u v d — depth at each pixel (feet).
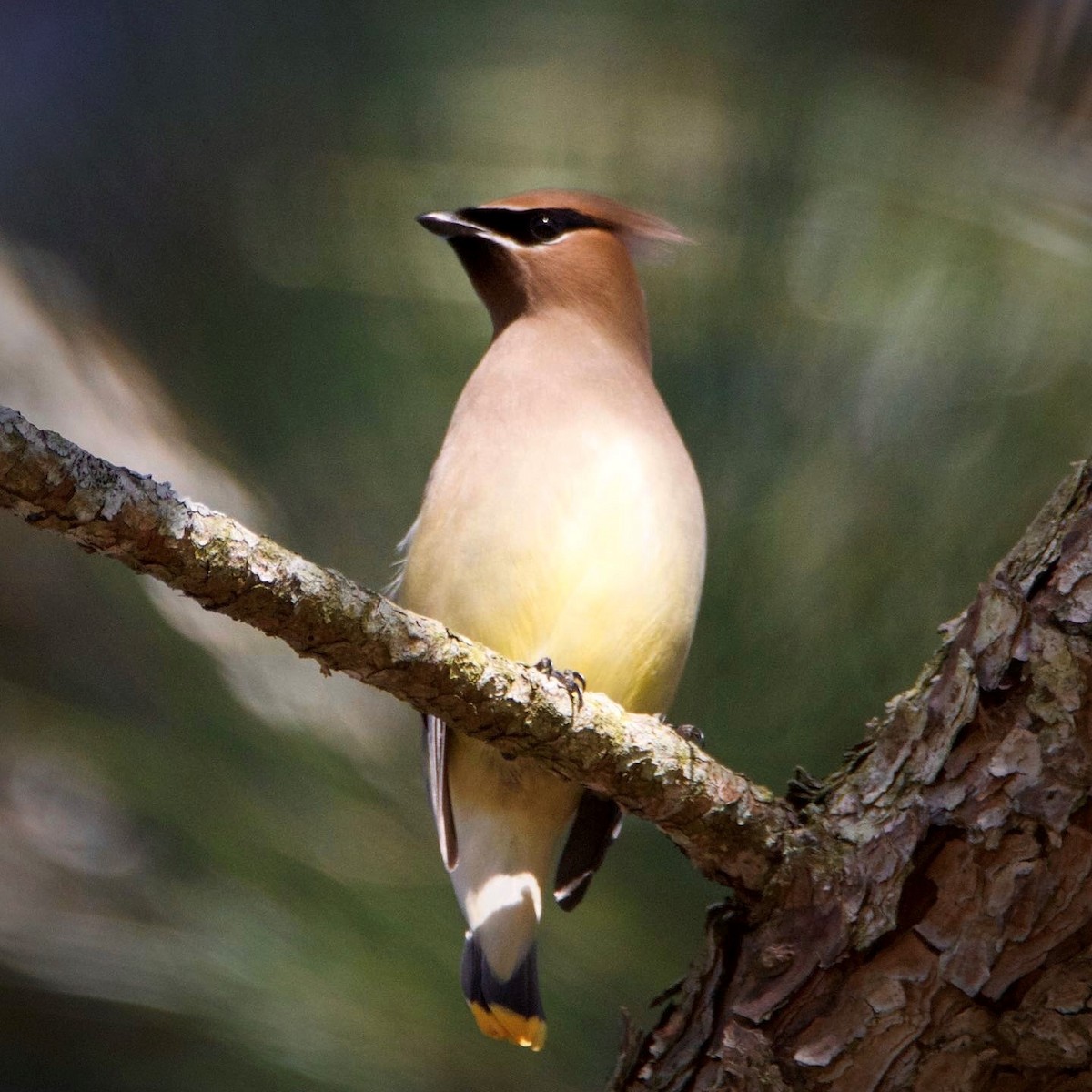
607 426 29.48
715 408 31.83
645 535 28.86
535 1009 28.22
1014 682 22.88
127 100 39.19
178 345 36.78
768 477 31.24
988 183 32.50
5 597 34.99
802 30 33.50
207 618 31.42
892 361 31.63
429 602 29.53
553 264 32.19
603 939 29.81
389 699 32.37
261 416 35.78
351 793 30.63
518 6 35.94
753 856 23.93
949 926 22.86
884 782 23.71
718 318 32.35
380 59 36.86
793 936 23.72
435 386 35.65
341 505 35.01
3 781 38.78
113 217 38.24
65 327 36.40
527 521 28.94
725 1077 23.56
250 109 37.65
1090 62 32.96
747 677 30.35
